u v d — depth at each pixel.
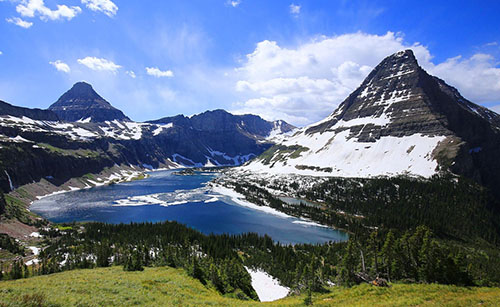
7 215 126.00
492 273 70.50
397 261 57.09
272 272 80.94
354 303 36.38
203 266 68.44
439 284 46.75
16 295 28.16
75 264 73.94
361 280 54.84
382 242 98.75
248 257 92.19
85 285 37.06
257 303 40.97
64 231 119.88
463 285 49.41
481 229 128.25
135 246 91.62
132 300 32.47
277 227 134.50
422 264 56.69
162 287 42.16
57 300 28.12
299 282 67.56
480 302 32.19
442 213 138.88
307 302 39.91
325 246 101.81
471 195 152.25
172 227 110.19
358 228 126.25
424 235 61.62
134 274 52.00
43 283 36.69
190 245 91.44
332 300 40.06
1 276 67.38
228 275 63.62
